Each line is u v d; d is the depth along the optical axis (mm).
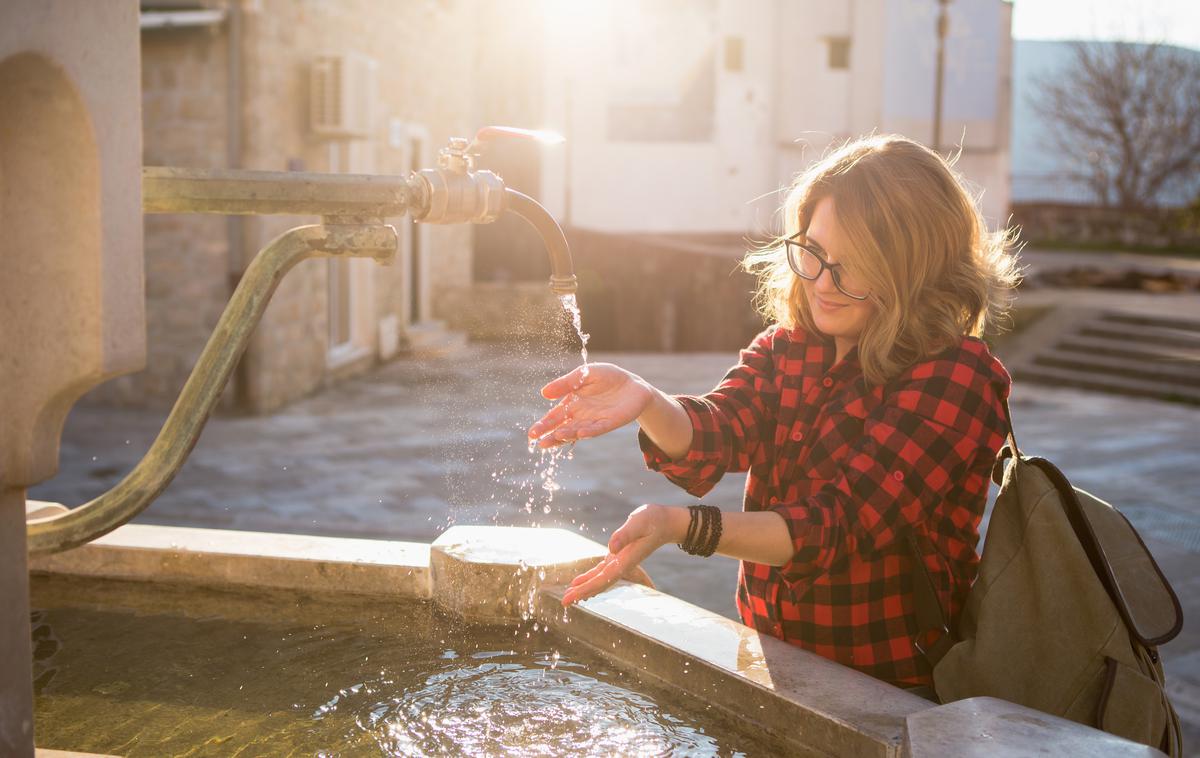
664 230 25688
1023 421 10336
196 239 9078
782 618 1580
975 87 26500
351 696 1493
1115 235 30516
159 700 1474
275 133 9320
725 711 1418
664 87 25344
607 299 20344
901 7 25781
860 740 1242
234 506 6125
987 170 27016
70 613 1853
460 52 15250
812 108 25953
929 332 1438
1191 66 33812
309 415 9242
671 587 4852
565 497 6602
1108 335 13797
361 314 11859
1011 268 1569
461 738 1350
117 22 843
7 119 818
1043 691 1347
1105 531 1440
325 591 1926
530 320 15016
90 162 824
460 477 7008
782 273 1629
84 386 859
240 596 1931
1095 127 34844
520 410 9617
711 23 25312
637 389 1471
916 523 1366
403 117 12844
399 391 10617
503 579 1783
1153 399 11828
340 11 10711
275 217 9273
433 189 1219
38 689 1512
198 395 1138
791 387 1608
